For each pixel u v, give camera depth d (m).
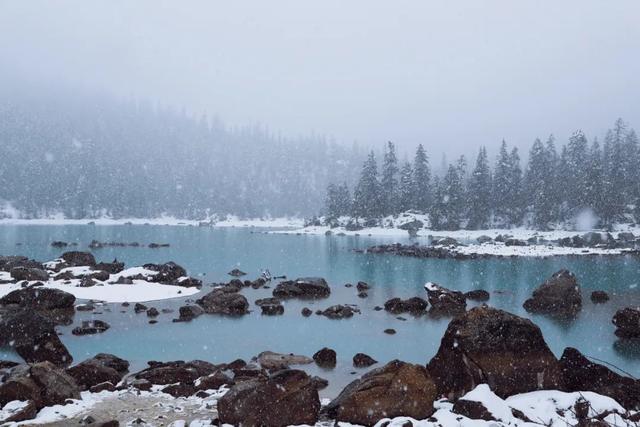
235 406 9.43
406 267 43.91
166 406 10.73
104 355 15.23
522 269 42.31
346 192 109.19
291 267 43.62
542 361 11.05
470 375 11.08
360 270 41.88
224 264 45.28
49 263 37.22
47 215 139.00
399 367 9.99
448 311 25.17
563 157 92.81
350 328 21.30
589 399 9.70
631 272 39.81
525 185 94.25
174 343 18.58
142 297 28.00
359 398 9.60
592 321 22.81
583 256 53.47
